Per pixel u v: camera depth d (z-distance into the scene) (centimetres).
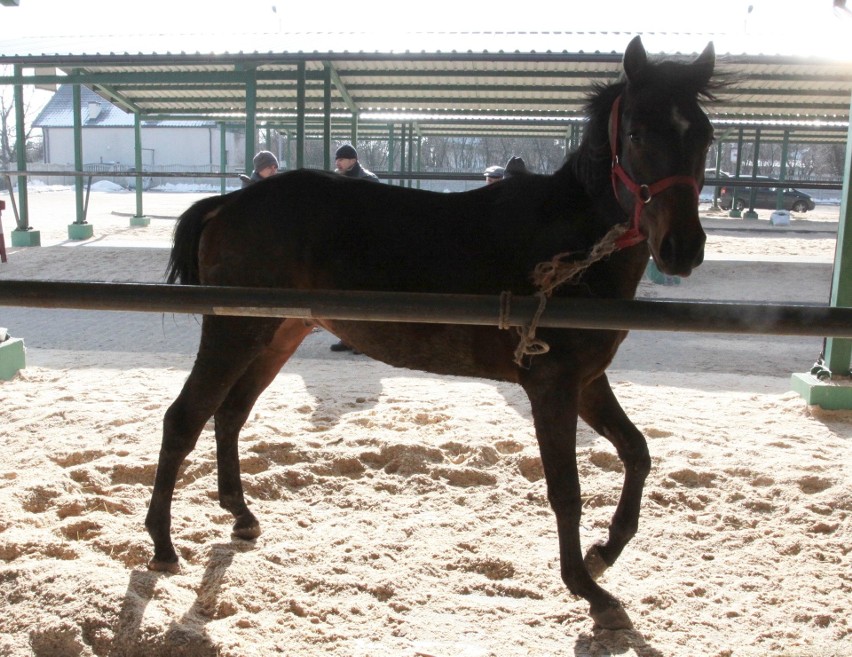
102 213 2473
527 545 339
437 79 1329
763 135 2650
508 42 1238
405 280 297
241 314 237
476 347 289
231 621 273
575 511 275
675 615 287
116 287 239
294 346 342
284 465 417
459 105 1594
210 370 310
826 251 1714
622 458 297
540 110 1662
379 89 1411
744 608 293
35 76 1324
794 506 377
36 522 342
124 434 453
